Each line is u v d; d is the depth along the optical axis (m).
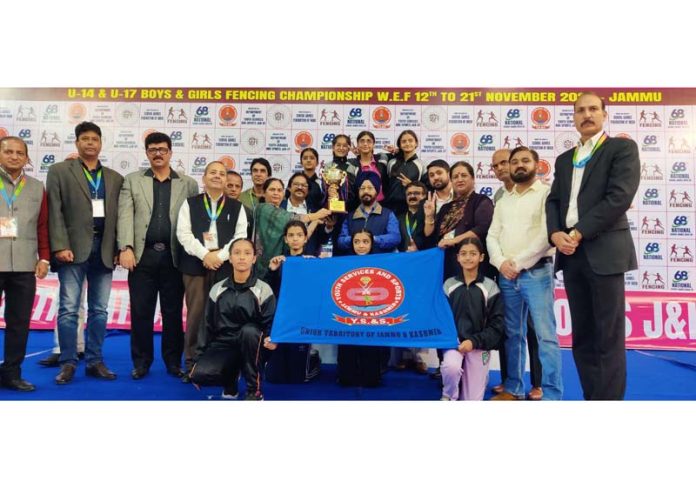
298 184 4.85
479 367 3.54
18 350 3.87
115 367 4.59
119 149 6.42
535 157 3.68
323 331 3.46
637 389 4.19
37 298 6.19
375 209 4.61
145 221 4.23
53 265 4.24
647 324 5.86
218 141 6.39
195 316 4.21
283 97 6.36
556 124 6.16
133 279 4.26
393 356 4.71
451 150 6.24
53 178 4.07
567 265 3.41
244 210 4.35
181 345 4.39
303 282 3.65
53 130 6.42
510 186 4.10
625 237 3.25
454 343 3.38
